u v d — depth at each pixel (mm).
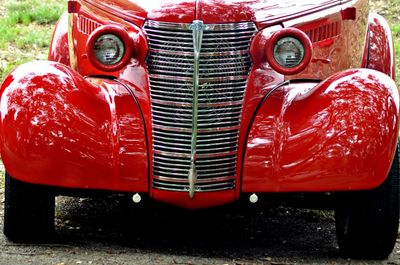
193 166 6551
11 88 6594
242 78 6734
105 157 6520
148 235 7469
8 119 6484
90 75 7312
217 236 7539
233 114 6652
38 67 6750
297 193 6719
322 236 7695
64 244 6941
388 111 6406
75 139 6473
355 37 7617
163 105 6684
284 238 7570
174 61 6727
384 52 8180
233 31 6750
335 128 6375
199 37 6617
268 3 7059
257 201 6781
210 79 6645
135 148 6570
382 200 6586
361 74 6637
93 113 6605
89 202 8648
